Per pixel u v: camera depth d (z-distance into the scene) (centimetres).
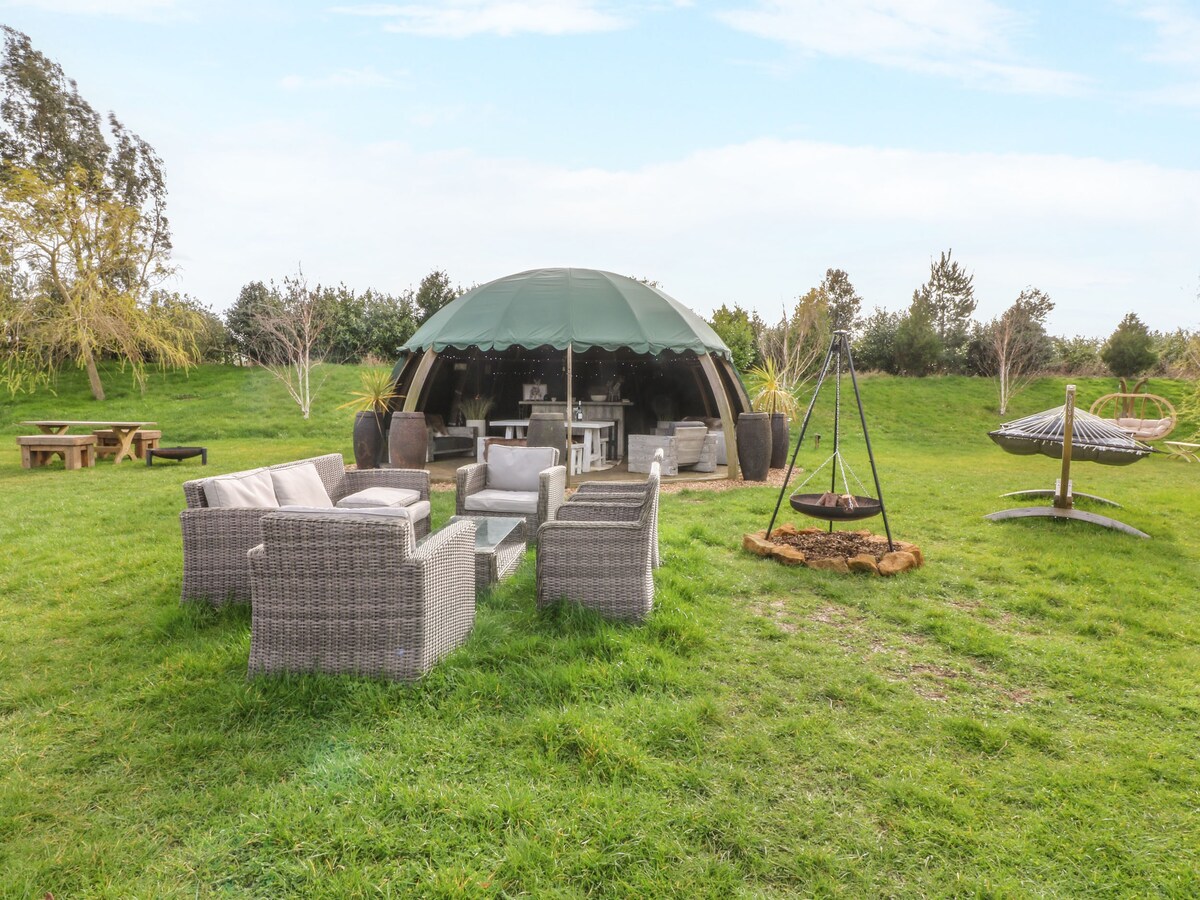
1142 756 284
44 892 200
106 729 292
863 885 208
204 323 2353
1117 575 545
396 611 324
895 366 2377
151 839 224
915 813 242
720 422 1248
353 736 283
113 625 416
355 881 203
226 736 286
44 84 2933
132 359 2048
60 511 766
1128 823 239
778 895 204
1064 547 634
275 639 328
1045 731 299
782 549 573
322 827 228
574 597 421
